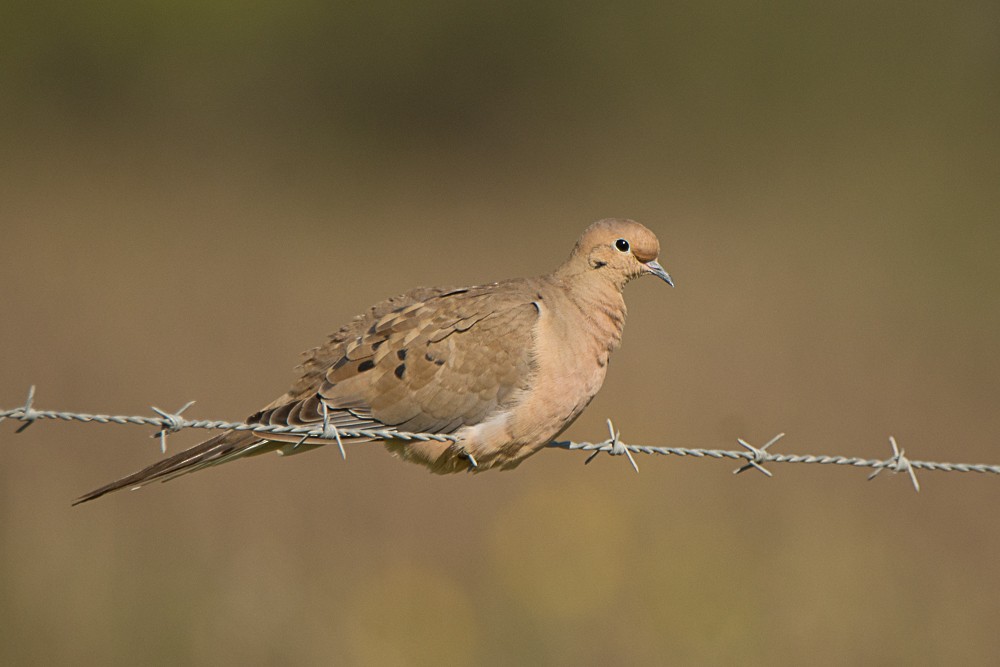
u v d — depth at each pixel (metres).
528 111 44.16
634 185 35.94
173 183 33.38
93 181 32.47
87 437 15.47
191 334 20.44
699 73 44.44
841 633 12.12
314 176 36.00
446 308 9.25
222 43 42.19
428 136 42.66
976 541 14.37
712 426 17.44
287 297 23.09
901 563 13.52
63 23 40.47
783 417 18.00
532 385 9.10
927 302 24.53
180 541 12.52
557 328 9.26
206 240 27.45
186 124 40.38
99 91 41.19
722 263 27.16
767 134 41.50
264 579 11.95
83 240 26.42
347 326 9.55
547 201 33.91
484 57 44.12
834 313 23.59
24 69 40.38
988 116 40.97
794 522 13.91
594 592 12.07
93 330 20.31
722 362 20.36
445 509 14.73
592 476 14.99
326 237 28.48
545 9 44.38
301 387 9.30
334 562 13.06
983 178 34.69
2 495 12.89
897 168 36.50
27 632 10.95
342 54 43.69
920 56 44.38
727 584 12.41
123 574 11.78
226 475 15.09
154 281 23.67
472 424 9.13
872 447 17.12
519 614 11.91
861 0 45.19
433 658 11.34
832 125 41.47
